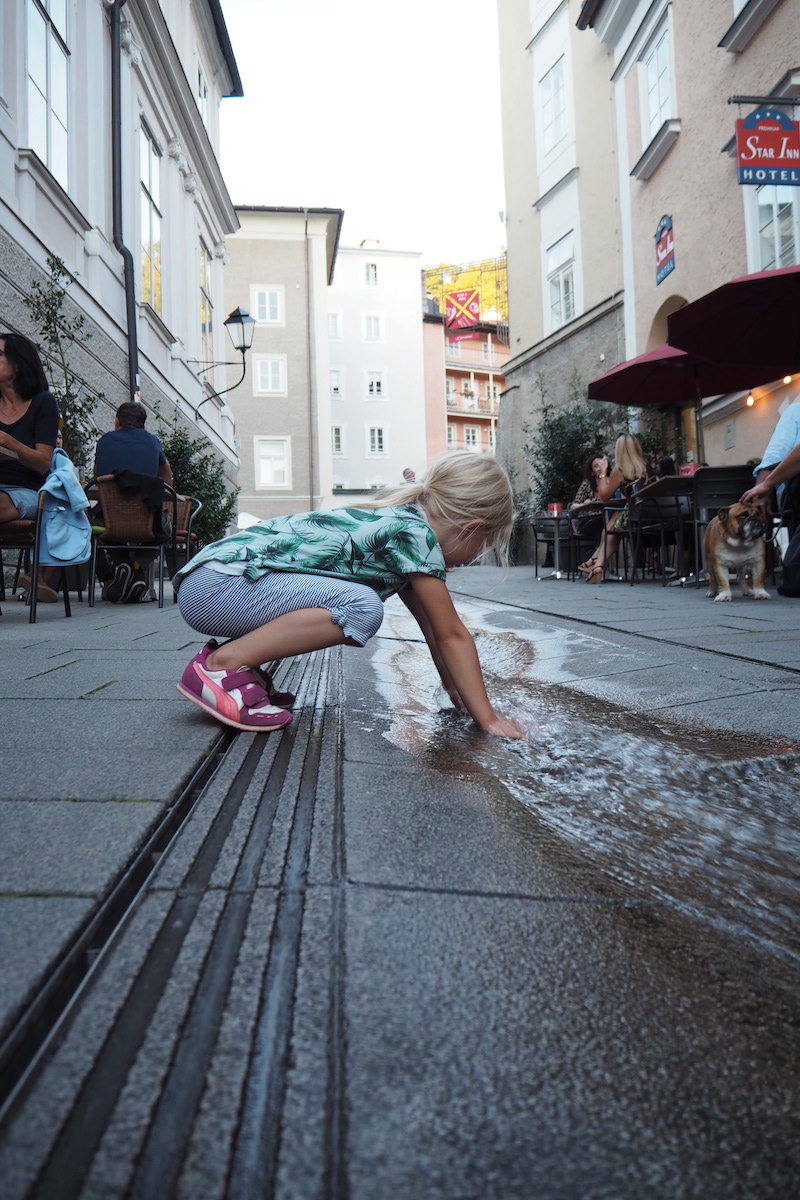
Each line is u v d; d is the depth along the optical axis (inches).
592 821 57.2
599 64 577.3
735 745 77.9
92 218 350.3
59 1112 26.7
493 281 1999.3
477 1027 32.1
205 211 597.9
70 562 187.6
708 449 446.9
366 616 80.2
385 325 1594.5
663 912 43.5
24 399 190.2
